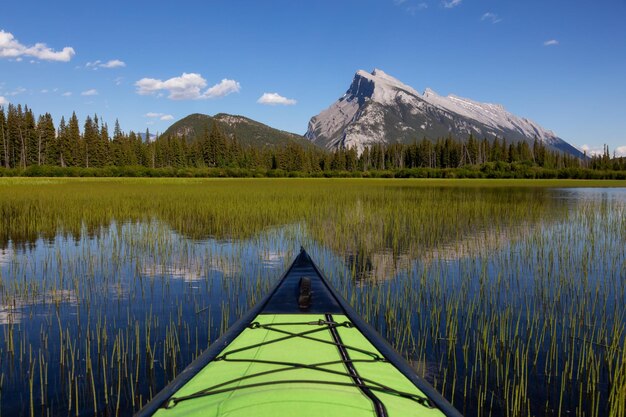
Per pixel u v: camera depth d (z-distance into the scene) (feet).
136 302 33.35
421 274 40.96
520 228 68.03
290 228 66.49
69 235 62.49
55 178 228.43
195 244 55.98
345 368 14.39
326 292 23.59
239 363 15.01
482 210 88.84
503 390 20.56
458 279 39.65
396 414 11.30
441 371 22.31
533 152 476.95
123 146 355.56
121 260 47.09
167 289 36.73
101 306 32.45
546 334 26.96
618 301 33.32
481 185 213.05
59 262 45.88
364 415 10.91
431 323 28.37
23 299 33.99
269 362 14.80
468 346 25.13
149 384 20.85
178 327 28.19
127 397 19.75
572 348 24.93
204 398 12.48
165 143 406.82
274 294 23.39
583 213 86.33
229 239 59.16
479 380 21.49
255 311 20.84
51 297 34.53
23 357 23.72
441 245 55.31
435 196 127.34
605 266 44.52
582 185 225.15
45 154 319.06
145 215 80.38
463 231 65.36
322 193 132.77
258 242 56.80
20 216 77.20
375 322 28.66
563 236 60.80
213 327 28.19
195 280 39.45
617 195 145.69
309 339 17.17
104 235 61.98
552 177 319.68
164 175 294.66
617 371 20.13
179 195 118.62
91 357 23.82
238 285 37.83
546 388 20.79
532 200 118.52
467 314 30.30
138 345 24.06
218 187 163.43
